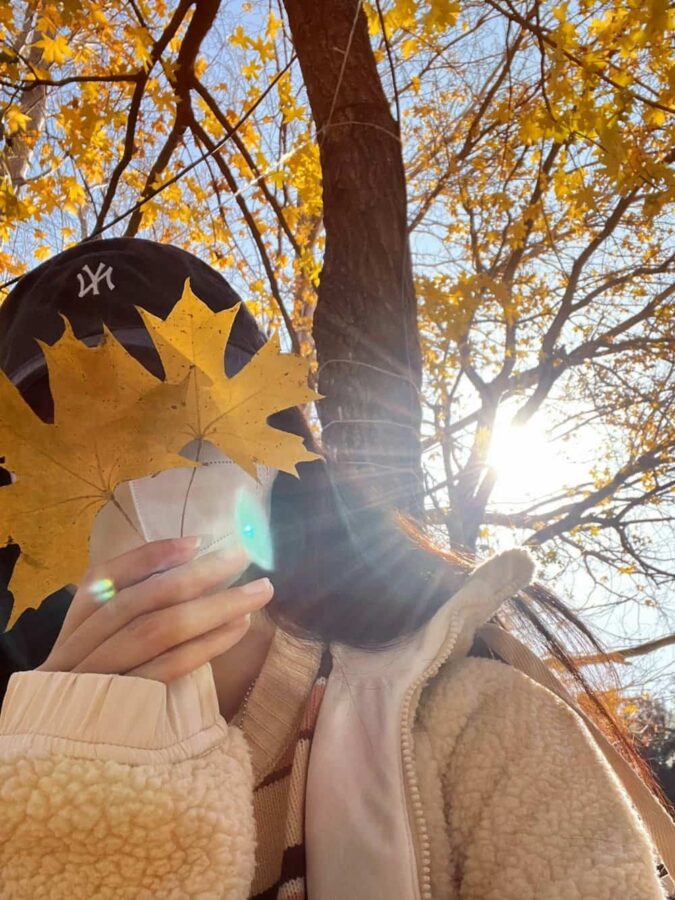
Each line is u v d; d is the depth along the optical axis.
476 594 0.80
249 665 0.83
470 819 0.71
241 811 0.58
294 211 4.07
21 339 0.87
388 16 2.09
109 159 3.90
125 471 0.51
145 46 2.98
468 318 3.22
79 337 0.83
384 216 2.11
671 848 0.82
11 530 0.49
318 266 3.72
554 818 0.67
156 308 0.86
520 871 0.65
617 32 2.64
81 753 0.55
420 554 0.97
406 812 0.67
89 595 0.60
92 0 3.16
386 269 2.10
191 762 0.57
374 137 2.13
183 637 0.57
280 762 0.77
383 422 2.00
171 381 0.52
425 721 0.76
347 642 0.85
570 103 2.49
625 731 1.10
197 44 3.01
